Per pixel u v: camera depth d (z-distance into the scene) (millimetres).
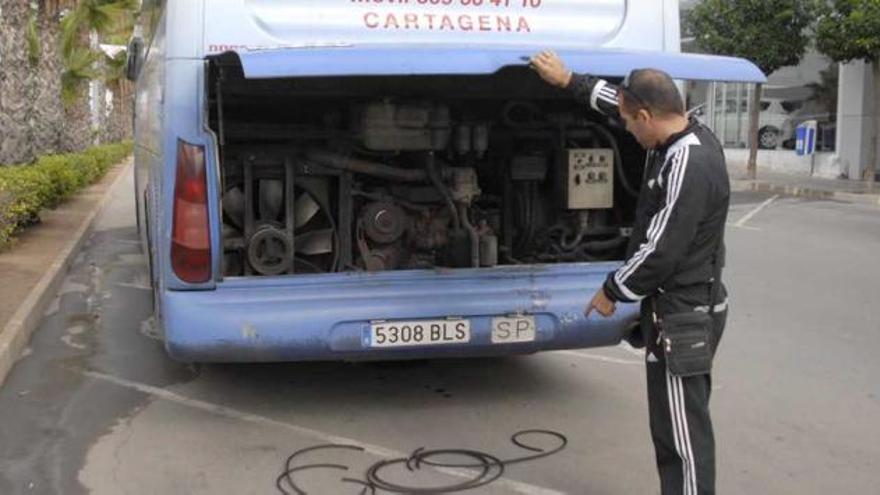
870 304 9312
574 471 4910
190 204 5035
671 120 3805
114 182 22297
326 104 5574
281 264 5410
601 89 4434
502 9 5512
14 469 4910
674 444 3891
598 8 5664
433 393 6215
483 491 4656
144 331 7965
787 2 21781
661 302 3834
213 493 4621
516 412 5840
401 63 4574
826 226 15531
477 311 5328
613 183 6078
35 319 8086
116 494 4602
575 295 5457
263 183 5512
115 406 5953
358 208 5746
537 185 6164
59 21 16469
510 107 5824
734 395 6297
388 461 5031
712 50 23125
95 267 11258
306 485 4715
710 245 3830
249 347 5113
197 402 6023
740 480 4840
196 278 5051
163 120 5242
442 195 5734
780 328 8273
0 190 11445
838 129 24688
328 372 6641
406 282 5273
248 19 5090
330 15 5234
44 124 16344
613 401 6070
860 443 5402
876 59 20469
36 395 6180
